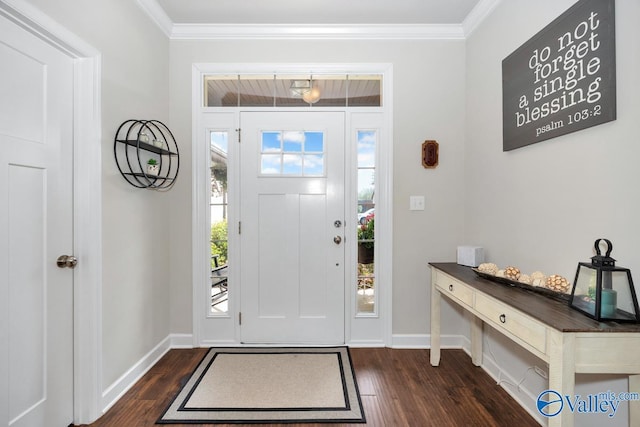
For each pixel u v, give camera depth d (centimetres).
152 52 217
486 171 215
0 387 123
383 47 245
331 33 241
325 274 248
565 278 147
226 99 249
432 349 216
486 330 212
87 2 155
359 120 247
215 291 250
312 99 249
